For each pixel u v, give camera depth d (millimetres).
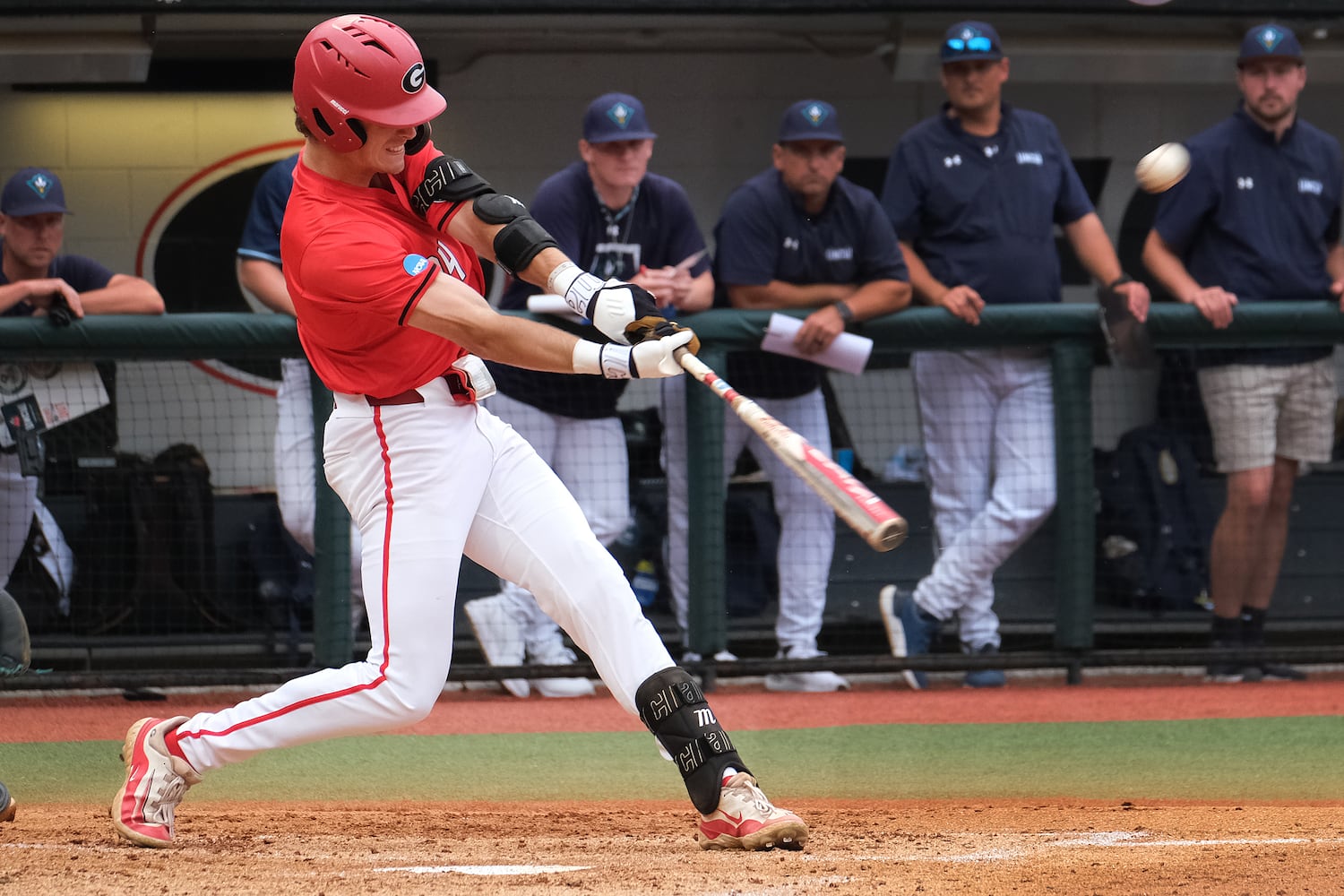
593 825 12180
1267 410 20922
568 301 9773
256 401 22672
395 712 10078
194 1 21500
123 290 19359
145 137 27516
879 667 20172
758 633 21500
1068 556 20688
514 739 17031
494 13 21891
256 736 10344
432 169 9875
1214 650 20656
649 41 27562
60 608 20297
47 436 20297
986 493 21109
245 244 19859
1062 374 20547
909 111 28391
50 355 19172
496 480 10305
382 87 9273
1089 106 28516
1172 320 20531
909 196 20906
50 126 27297
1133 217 28719
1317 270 21375
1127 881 8977
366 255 9391
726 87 27969
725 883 8906
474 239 9953
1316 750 16141
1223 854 10023
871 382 23703
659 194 19891
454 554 10008
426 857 10266
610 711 18719
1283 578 23141
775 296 20344
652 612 21984
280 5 21484
